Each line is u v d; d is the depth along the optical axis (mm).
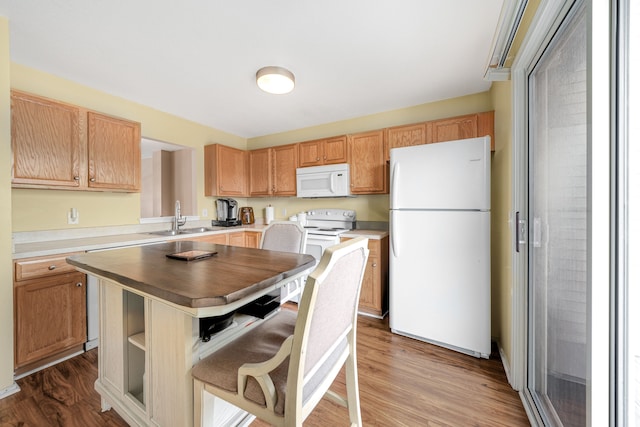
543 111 1317
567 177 1084
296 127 3580
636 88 718
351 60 1941
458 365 1835
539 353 1430
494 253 2205
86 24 1542
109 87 2367
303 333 740
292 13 1462
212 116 3148
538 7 1054
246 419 1286
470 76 2186
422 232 2115
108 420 1335
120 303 1289
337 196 3146
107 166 2311
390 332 2322
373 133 2867
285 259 1356
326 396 1268
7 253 1539
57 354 1839
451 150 1995
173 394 1033
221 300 796
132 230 2734
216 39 1690
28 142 1857
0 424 1306
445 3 1396
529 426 1312
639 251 727
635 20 715
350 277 954
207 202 3570
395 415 1384
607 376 786
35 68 2037
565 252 1116
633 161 729
